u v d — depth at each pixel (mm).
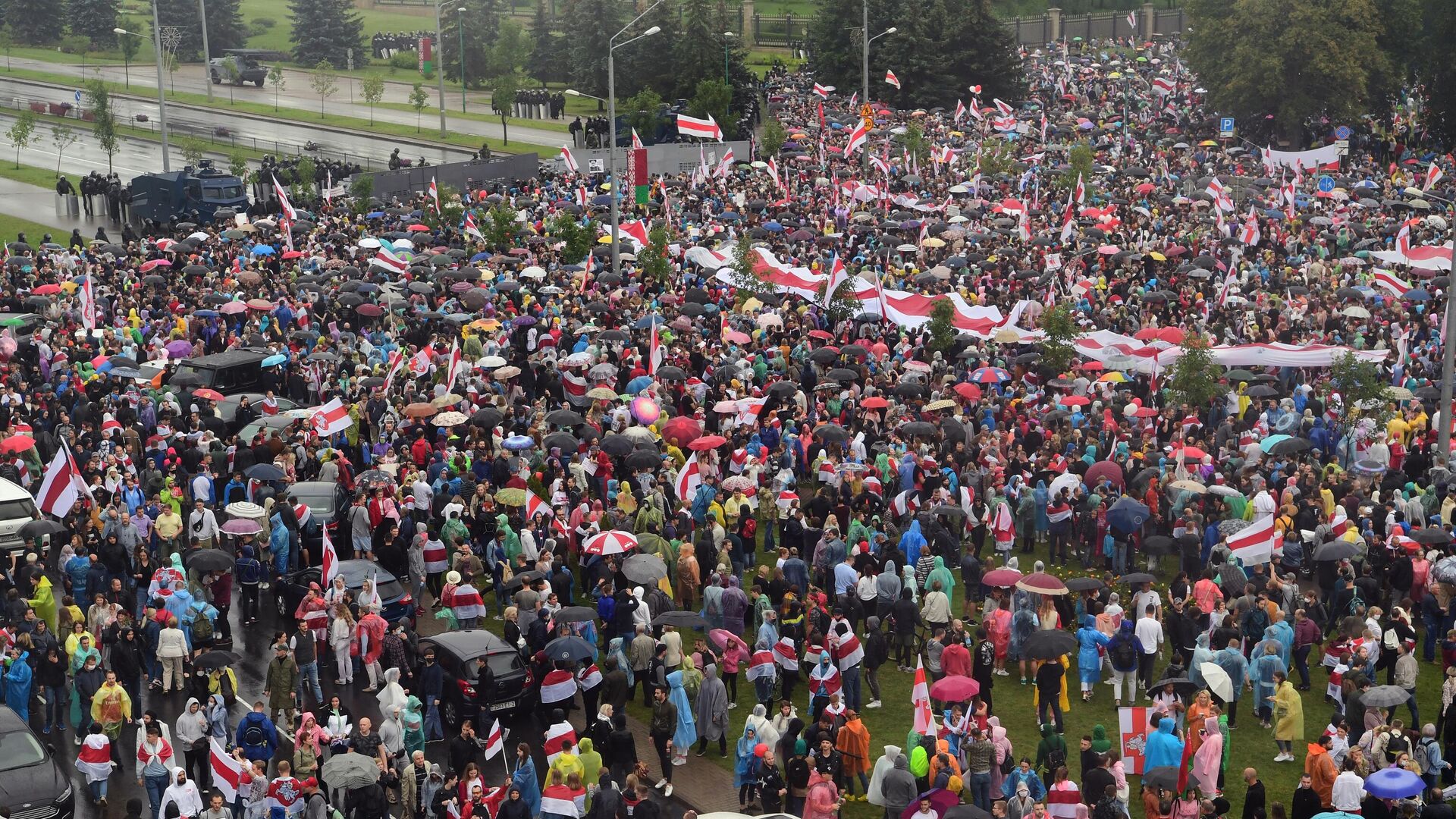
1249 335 48344
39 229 77375
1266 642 27500
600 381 43281
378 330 50000
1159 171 83375
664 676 27531
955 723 24344
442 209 70750
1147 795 22391
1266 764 26141
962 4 120438
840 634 27250
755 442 37906
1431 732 23844
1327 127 103312
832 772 23234
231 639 29812
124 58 154875
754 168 85062
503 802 22391
